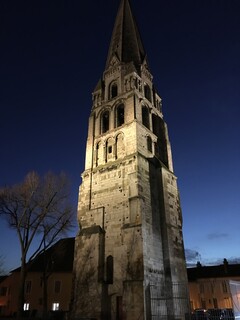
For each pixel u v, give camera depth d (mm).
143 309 24984
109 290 28438
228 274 62188
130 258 28094
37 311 37438
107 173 35656
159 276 29172
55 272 49156
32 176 30938
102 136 40281
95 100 45438
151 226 31016
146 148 37219
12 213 29109
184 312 29500
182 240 35156
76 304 28953
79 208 35531
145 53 52438
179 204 37812
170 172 38500
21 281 26938
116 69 46375
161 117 45500
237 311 21016
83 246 31734
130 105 39625
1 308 51688
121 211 31750
